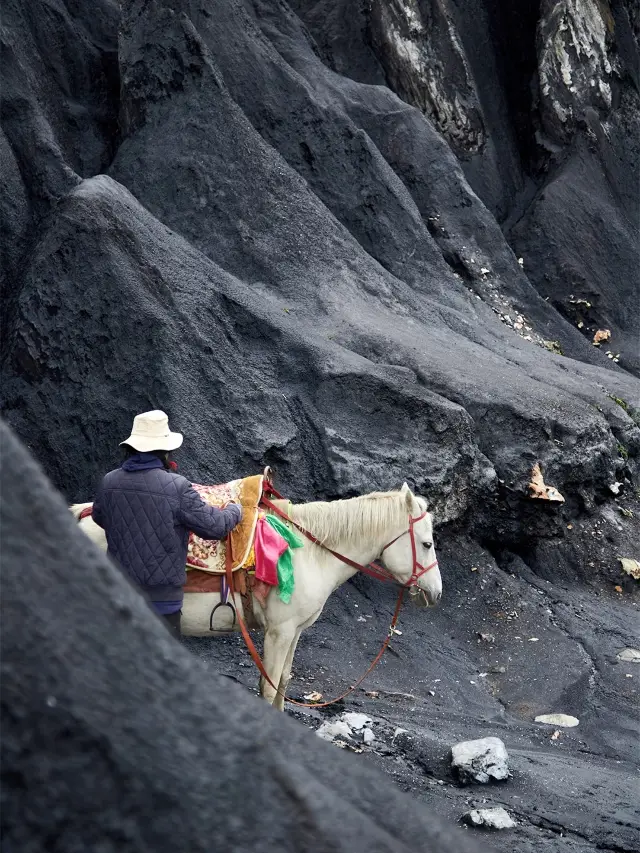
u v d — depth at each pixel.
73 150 13.42
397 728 6.37
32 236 10.38
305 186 12.85
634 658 8.68
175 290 9.55
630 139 19.58
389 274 13.41
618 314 17.73
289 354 9.95
